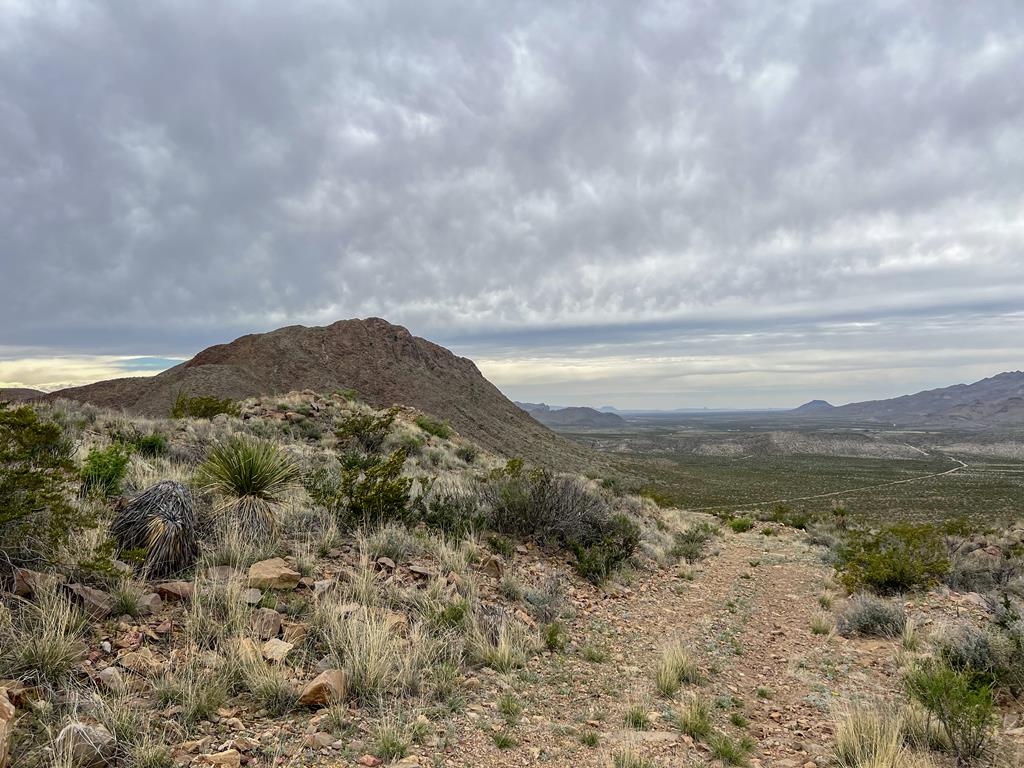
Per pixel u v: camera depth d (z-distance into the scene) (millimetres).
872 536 16578
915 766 4566
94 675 4352
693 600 10742
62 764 3340
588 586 10398
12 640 4348
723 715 5848
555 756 4574
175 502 6648
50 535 5379
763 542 20109
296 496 9844
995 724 5336
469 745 4566
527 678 6090
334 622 5762
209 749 3934
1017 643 6613
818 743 5289
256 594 6094
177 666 4719
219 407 21219
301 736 4285
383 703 4914
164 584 5879
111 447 8266
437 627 6574
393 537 8984
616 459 137750
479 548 9812
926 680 5488
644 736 5051
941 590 11156
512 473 14789
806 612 10383
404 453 10844
